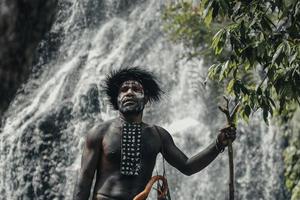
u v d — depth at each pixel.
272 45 5.91
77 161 22.17
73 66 23.72
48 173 22.16
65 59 24.41
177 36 20.03
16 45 2.15
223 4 5.96
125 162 4.80
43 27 2.21
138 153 4.82
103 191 4.80
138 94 4.85
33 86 24.08
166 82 21.81
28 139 22.44
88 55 23.98
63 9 25.12
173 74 21.77
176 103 21.41
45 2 2.20
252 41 5.97
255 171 19.70
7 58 2.14
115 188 4.79
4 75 2.15
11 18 2.13
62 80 23.56
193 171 5.04
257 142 19.62
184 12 19.30
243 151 19.86
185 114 21.28
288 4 5.87
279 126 17.97
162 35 22.67
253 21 5.93
